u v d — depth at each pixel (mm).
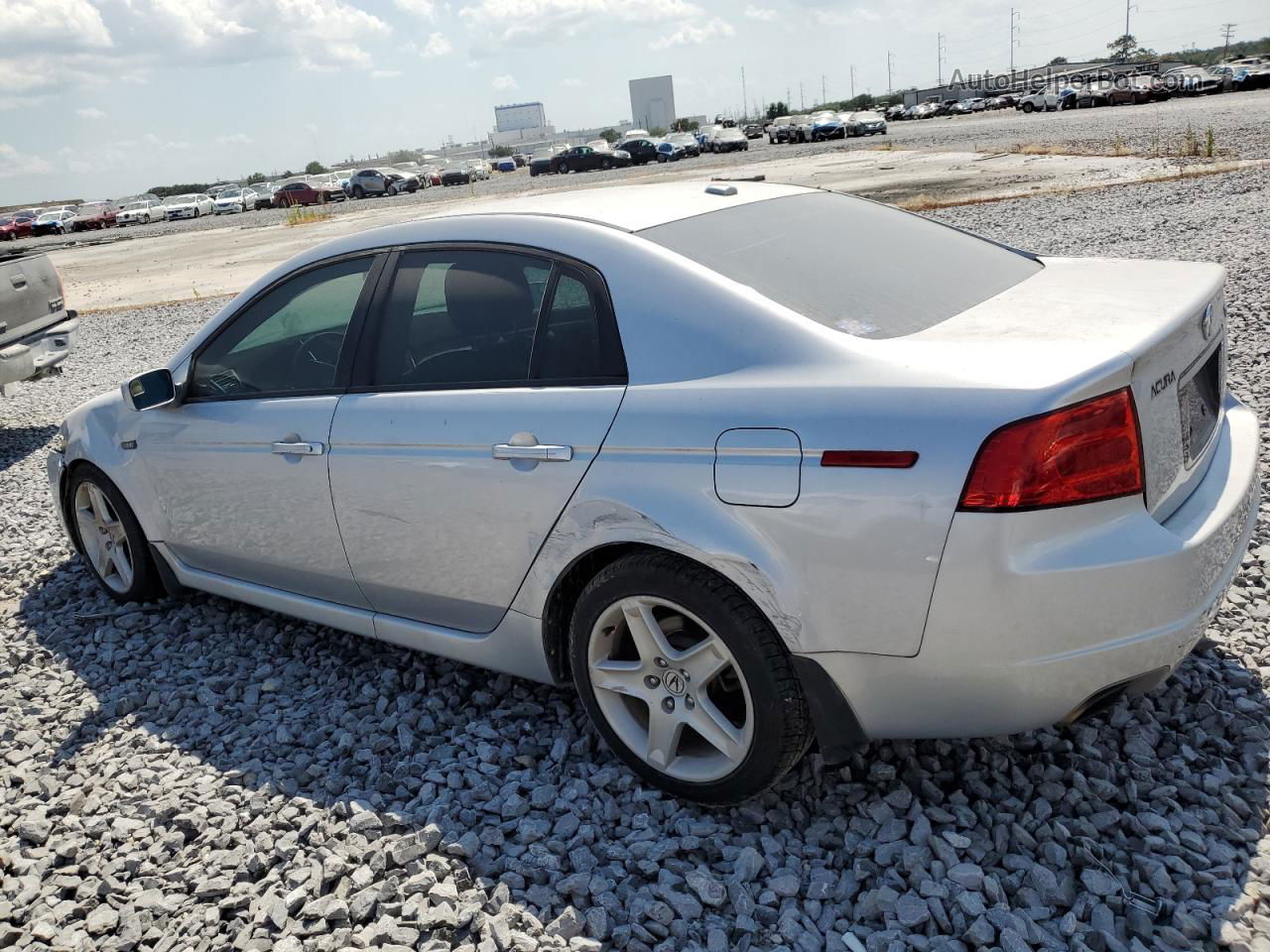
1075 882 2350
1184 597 2283
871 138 50500
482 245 3072
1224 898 2213
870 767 2773
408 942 2344
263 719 3488
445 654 3307
